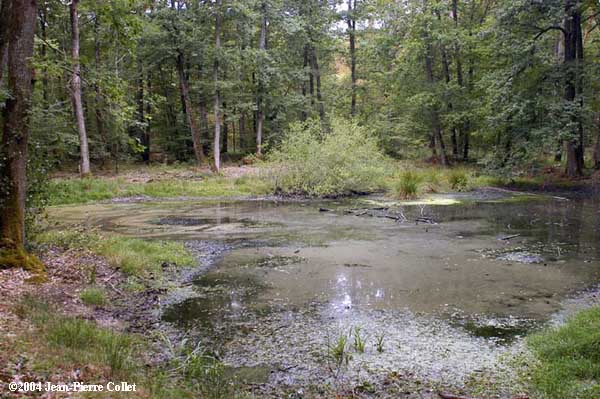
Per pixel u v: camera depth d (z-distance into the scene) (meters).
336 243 9.92
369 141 19.80
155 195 18.62
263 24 27.92
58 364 3.70
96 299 6.04
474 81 25.17
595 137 24.66
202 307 6.10
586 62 19.77
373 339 5.00
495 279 7.17
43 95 18.39
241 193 19.09
